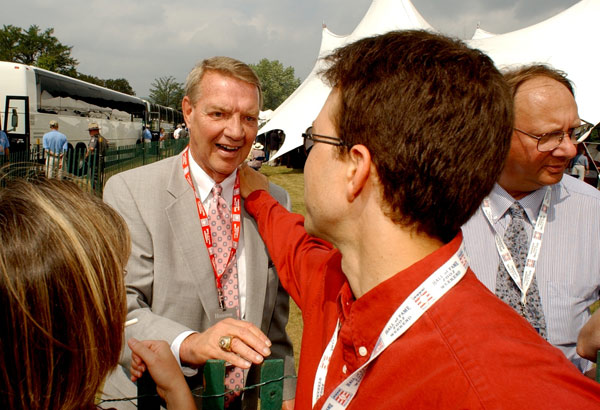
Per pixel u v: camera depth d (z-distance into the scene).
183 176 1.80
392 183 0.85
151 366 1.13
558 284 1.67
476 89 0.82
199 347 1.32
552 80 1.63
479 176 0.83
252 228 1.85
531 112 1.57
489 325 0.75
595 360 1.27
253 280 1.81
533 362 0.69
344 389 0.88
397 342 0.81
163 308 1.67
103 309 0.79
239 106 1.65
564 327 1.66
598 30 7.78
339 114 0.92
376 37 0.93
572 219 1.71
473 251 1.76
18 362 0.71
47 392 0.73
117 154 9.77
